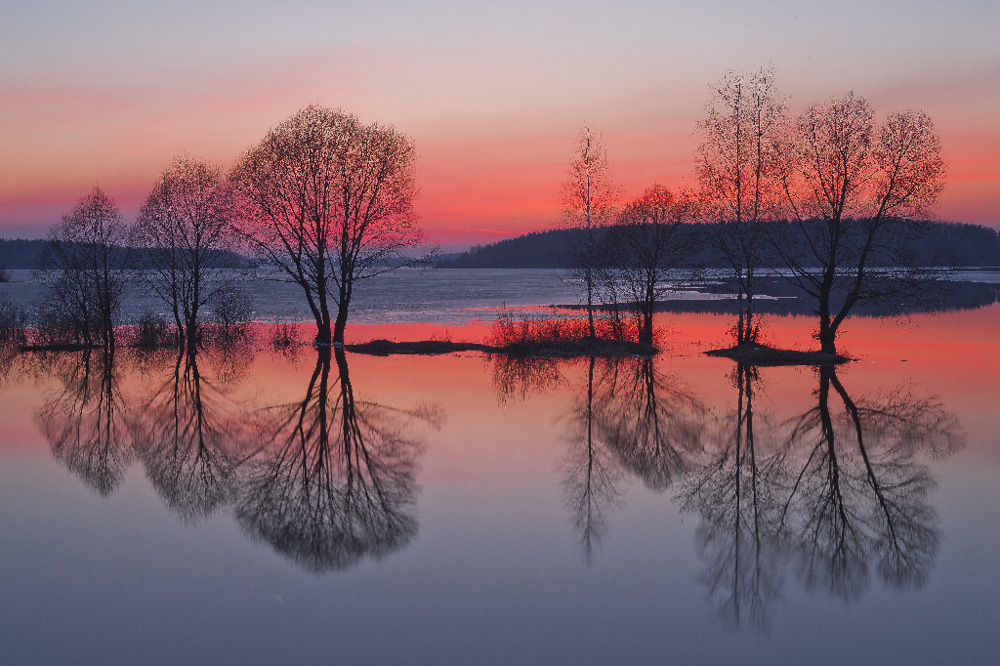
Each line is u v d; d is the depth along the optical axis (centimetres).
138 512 1602
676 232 4031
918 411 2497
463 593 1194
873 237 3559
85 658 999
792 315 6088
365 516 1559
